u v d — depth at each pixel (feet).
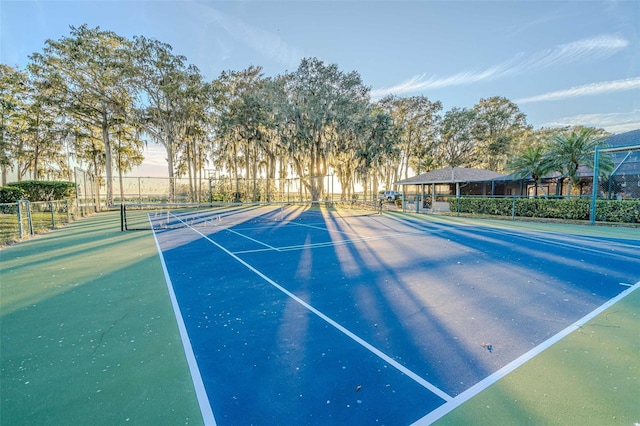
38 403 6.75
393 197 102.73
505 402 6.67
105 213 66.08
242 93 90.02
